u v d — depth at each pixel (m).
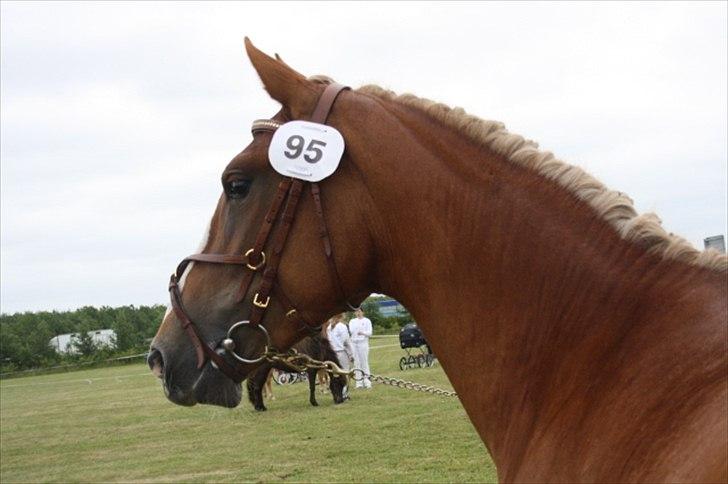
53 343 66.69
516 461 2.00
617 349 1.86
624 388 1.81
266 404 17.03
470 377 2.15
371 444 10.53
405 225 2.21
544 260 2.02
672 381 1.73
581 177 2.05
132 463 10.93
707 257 1.84
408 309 2.34
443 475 8.23
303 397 18.03
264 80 2.37
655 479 1.63
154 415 17.30
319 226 2.24
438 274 2.18
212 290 2.35
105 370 51.75
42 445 13.86
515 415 2.03
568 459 1.85
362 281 2.31
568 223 2.02
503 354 2.07
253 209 2.30
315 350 12.17
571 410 1.89
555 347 1.97
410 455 9.51
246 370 2.33
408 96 2.34
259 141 2.35
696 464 1.56
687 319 1.79
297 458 10.04
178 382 2.35
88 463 11.34
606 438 1.78
